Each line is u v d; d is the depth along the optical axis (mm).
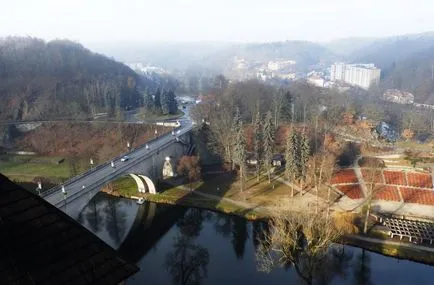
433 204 92125
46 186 118250
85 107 182625
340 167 112625
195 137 132625
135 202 102188
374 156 118500
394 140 139250
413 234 76000
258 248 71250
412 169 108500
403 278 64812
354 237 76625
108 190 109375
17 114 172750
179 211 95562
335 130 133875
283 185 105312
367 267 67812
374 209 89562
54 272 13523
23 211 14320
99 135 154000
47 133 157750
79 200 69938
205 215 92938
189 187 107750
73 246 14523
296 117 153500
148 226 88438
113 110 186125
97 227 87812
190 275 65062
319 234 60750
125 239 81688
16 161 142750
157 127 152375
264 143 109625
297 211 84562
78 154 143750
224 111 137500
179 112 190000
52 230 14508
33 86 189250
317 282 63125
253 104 156250
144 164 97688
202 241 79375
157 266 69750
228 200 98000
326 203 92000
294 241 58875
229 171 117312
